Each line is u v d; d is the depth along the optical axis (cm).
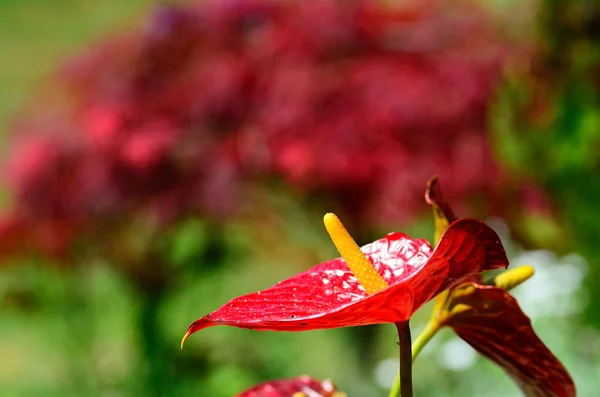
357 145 479
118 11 1700
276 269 740
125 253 571
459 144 482
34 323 819
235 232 577
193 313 648
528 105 521
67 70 574
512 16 528
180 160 511
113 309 693
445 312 161
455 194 478
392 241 162
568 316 536
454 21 532
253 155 496
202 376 587
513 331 156
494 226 555
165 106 528
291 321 123
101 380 630
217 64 533
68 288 627
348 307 121
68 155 526
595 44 507
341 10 532
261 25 545
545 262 550
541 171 519
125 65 559
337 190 490
